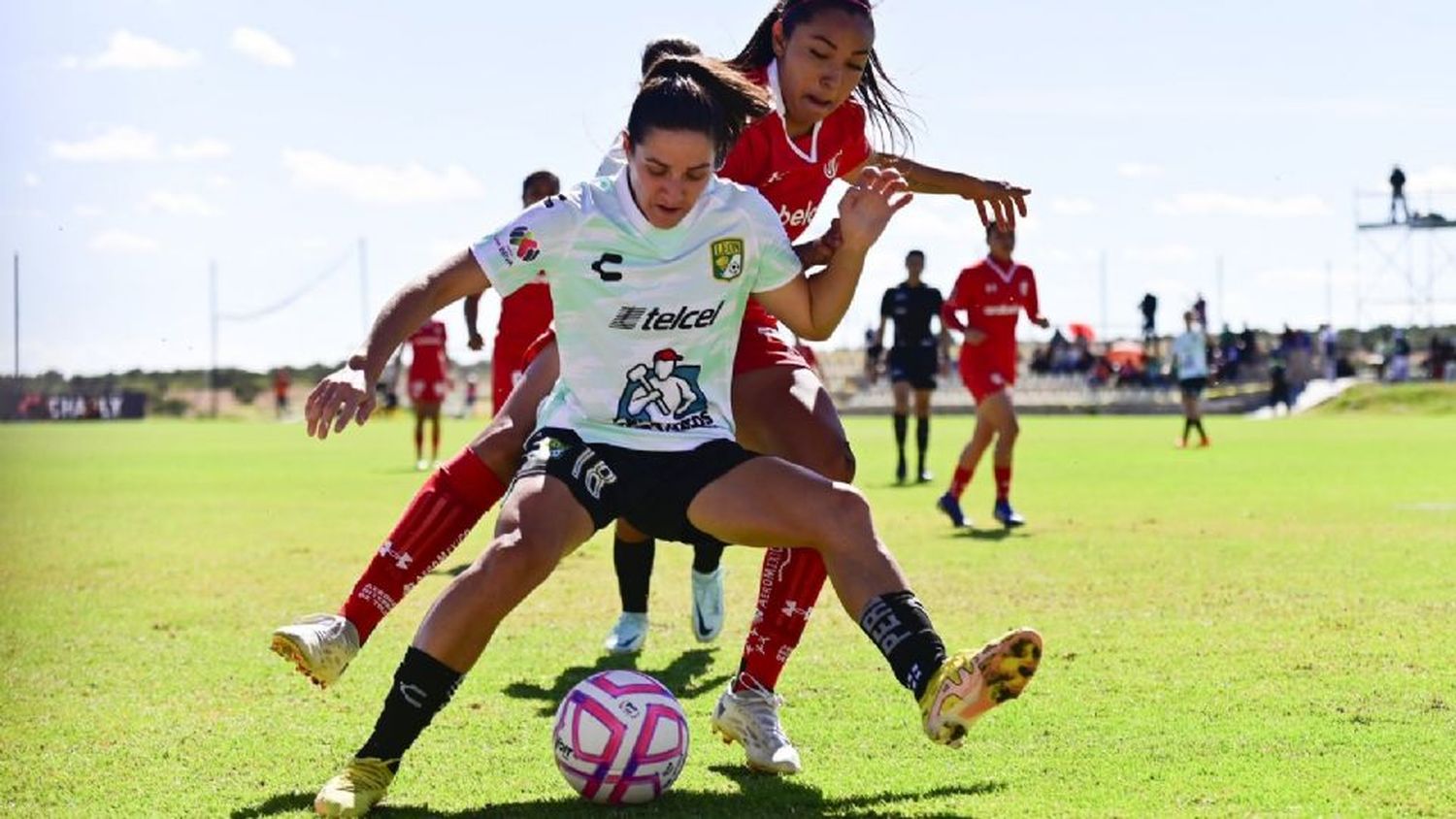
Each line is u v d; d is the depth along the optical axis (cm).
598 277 418
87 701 557
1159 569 885
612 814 406
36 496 1595
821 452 466
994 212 552
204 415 5869
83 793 434
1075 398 4553
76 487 1738
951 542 1042
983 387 1137
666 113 400
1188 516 1205
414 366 2125
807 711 526
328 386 390
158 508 1423
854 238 425
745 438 483
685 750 421
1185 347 2361
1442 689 546
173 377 6059
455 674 409
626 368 425
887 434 3020
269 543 1102
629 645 652
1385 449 2209
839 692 555
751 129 491
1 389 4869
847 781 438
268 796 431
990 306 1145
